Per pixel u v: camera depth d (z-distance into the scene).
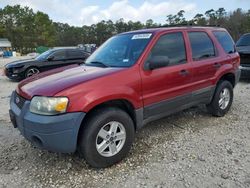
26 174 3.59
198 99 5.01
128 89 3.78
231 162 3.76
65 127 3.27
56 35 110.38
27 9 102.50
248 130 4.95
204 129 5.01
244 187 3.19
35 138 3.44
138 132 4.88
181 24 5.25
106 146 3.64
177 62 4.55
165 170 3.59
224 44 5.71
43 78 3.97
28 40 98.50
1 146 4.44
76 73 3.95
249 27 58.59
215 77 5.28
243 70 9.53
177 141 4.48
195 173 3.50
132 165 3.75
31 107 3.40
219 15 68.44
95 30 97.88
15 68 11.88
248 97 7.48
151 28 4.78
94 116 3.51
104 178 3.46
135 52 4.20
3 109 6.78
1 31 98.25
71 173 3.59
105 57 4.57
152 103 4.14
